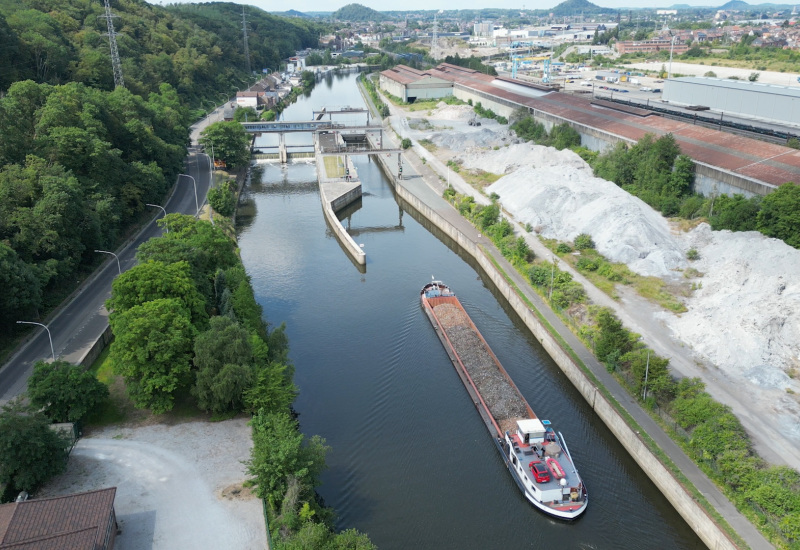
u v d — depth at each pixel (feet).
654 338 345.10
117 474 255.09
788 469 234.58
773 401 288.30
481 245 501.15
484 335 389.39
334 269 499.92
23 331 358.84
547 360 362.53
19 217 386.32
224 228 542.98
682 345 337.93
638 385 294.46
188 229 418.10
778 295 348.38
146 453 267.80
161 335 284.00
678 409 274.77
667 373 290.97
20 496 235.40
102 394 288.10
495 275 453.17
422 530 242.37
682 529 243.60
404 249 545.44
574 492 249.96
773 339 321.32
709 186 526.98
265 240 569.23
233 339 290.97
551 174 588.09
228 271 388.16
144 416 293.43
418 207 635.25
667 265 424.05
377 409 317.01
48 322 374.84
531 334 387.55
